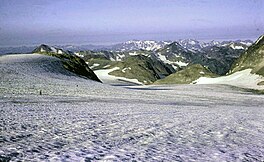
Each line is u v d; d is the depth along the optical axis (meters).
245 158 13.36
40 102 33.94
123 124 20.64
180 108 36.47
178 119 24.89
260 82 115.81
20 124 18.20
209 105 45.75
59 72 90.88
